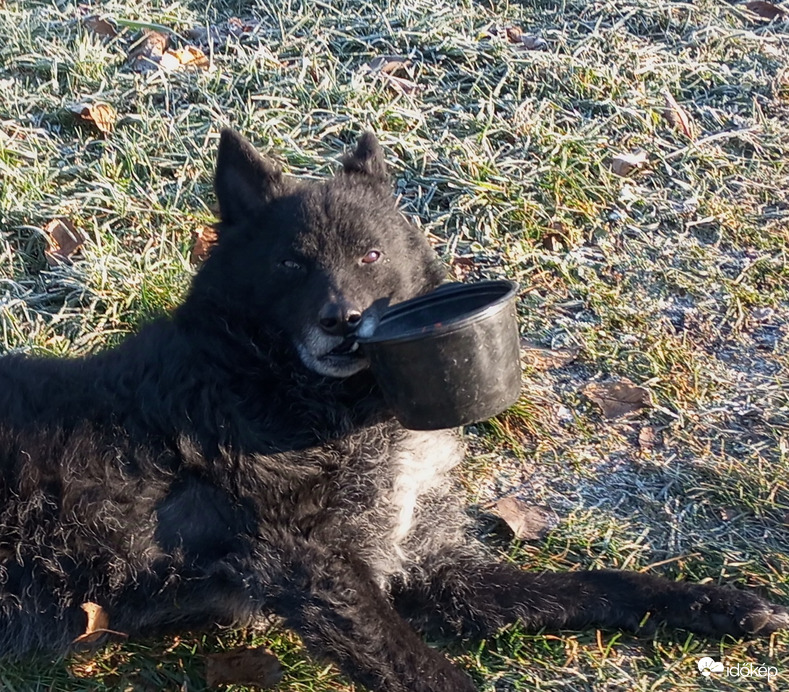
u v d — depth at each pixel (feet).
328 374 4.13
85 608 3.97
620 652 4.12
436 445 4.42
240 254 4.27
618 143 6.12
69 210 5.55
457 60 6.52
